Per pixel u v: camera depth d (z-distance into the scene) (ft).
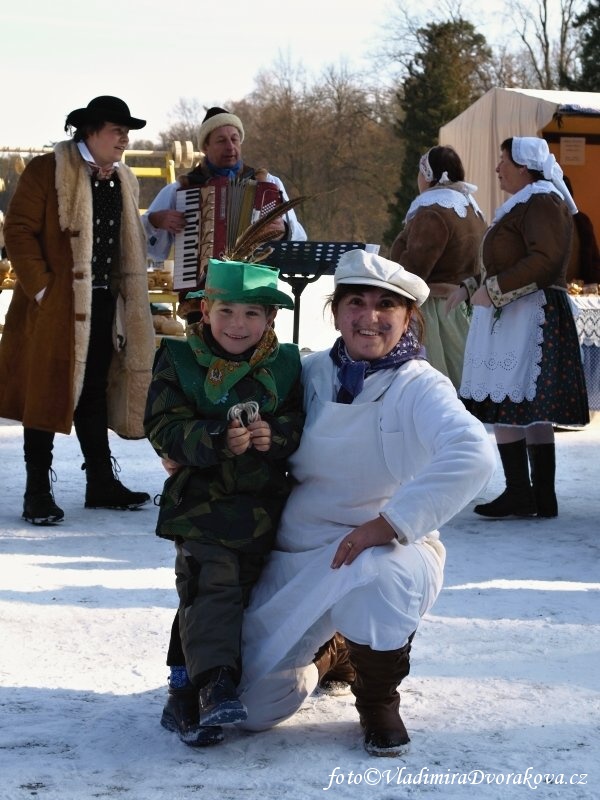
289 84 163.94
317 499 9.99
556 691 11.21
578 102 47.70
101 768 9.26
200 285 21.44
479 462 9.28
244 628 9.91
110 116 19.89
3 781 8.95
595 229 51.13
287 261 20.99
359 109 161.89
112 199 20.44
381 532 9.33
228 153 22.03
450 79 143.43
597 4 130.82
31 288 19.77
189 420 9.88
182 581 9.84
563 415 20.35
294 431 9.93
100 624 13.69
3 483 23.98
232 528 9.82
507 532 19.86
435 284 22.84
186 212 21.65
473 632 13.43
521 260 20.07
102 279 20.54
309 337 52.29
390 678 9.54
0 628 13.47
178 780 9.01
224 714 9.25
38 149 40.83
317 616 9.45
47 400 19.61
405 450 9.83
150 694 11.18
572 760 9.44
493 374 20.57
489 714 10.54
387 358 10.01
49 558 17.33
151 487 23.40
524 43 143.84
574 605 14.84
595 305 29.86
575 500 22.85
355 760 9.46
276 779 9.03
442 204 22.89
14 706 10.77
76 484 23.77
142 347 20.84
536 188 20.25
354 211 161.79
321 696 11.09
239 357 10.02
